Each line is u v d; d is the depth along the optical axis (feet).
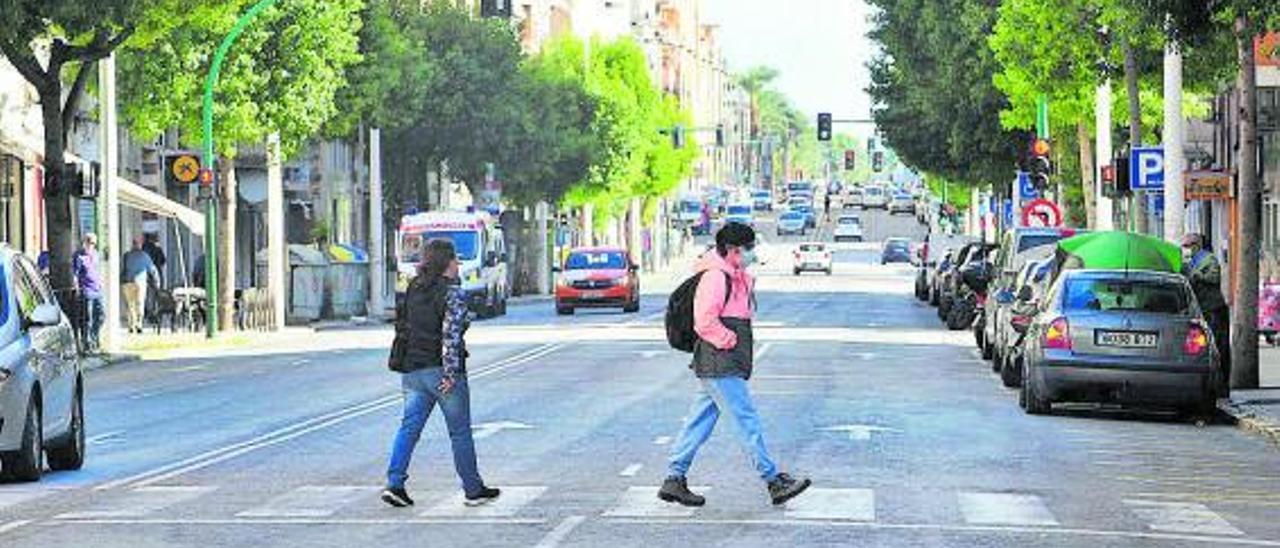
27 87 226.38
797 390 130.21
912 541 60.59
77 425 87.30
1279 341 183.11
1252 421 108.68
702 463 84.12
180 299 230.89
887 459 87.20
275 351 189.98
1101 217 198.80
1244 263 127.75
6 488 78.59
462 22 323.78
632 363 158.61
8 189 222.28
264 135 224.94
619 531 62.54
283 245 263.90
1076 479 80.94
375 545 59.72
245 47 211.00
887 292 363.56
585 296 281.74
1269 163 235.81
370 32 262.88
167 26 167.73
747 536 61.41
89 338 180.75
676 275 535.19
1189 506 72.38
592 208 504.43
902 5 282.97
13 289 82.23
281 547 59.47
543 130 355.56
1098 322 112.27
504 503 70.18
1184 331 112.27
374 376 148.66
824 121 382.01
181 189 290.76
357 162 366.84
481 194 339.36
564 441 95.20
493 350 179.01
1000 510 69.00
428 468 82.74
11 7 144.46
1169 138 148.25
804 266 471.21
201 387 140.77
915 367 155.43
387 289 337.72
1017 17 189.57
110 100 183.21
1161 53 178.29
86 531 63.46
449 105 316.40
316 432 101.76
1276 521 68.95
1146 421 113.60
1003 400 124.26
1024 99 230.07
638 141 444.96
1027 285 136.05
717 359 69.00
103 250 184.14
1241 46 125.80
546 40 442.50
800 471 81.66
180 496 73.67
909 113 301.02
